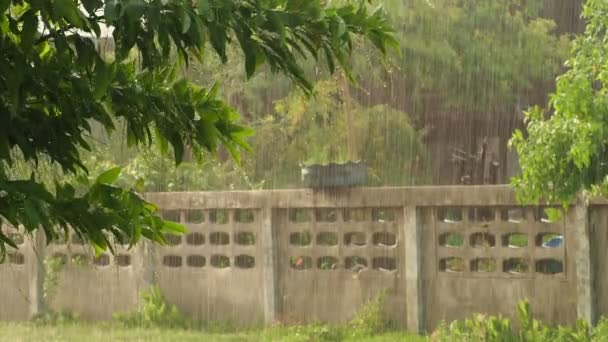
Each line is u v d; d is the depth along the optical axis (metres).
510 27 20.36
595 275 13.56
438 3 19.69
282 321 15.88
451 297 14.75
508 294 14.34
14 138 3.96
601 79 10.95
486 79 20.47
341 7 4.25
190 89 4.52
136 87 4.15
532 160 11.31
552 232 13.97
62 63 3.83
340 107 19.52
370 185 19.11
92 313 17.33
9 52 3.64
